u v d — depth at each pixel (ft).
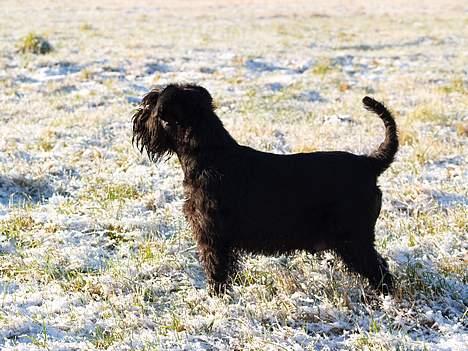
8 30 57.11
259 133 23.04
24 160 20.77
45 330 15.72
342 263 16.58
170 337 15.70
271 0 107.96
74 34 55.36
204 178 16.03
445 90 31.24
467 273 16.93
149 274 16.99
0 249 17.61
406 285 16.49
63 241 17.84
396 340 15.62
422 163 21.13
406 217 18.70
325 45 50.44
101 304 16.25
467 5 92.58
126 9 87.30
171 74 36.27
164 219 18.54
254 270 16.99
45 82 33.53
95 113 26.27
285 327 15.88
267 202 16.07
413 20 71.82
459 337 15.74
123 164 20.83
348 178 16.11
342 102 29.35
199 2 102.22
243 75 36.40
